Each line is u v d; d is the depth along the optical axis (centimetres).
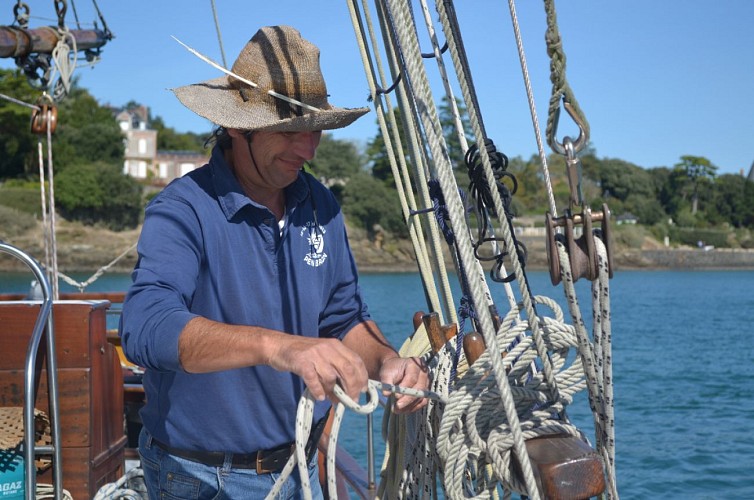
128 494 248
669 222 10175
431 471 178
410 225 232
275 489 154
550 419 151
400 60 206
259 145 182
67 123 7069
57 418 241
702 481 934
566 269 133
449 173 135
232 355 145
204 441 192
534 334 146
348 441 1020
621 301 4925
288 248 197
